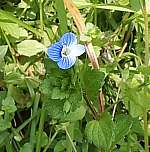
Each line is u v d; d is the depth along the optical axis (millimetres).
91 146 155
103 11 173
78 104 144
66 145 148
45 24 168
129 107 144
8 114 149
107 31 171
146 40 142
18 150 155
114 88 163
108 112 151
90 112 149
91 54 152
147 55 143
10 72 161
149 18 164
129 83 147
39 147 149
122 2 169
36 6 170
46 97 148
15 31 160
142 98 143
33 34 168
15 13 172
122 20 172
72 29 164
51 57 143
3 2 173
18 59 166
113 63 161
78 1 167
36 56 166
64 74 145
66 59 143
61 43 143
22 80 157
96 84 143
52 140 150
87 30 159
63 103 146
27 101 159
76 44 143
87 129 142
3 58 157
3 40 163
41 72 165
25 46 163
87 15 171
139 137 158
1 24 160
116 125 145
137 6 152
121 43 173
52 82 145
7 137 152
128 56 170
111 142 139
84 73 145
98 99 149
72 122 148
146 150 145
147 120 154
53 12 171
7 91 156
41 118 150
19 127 153
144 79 144
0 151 156
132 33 173
